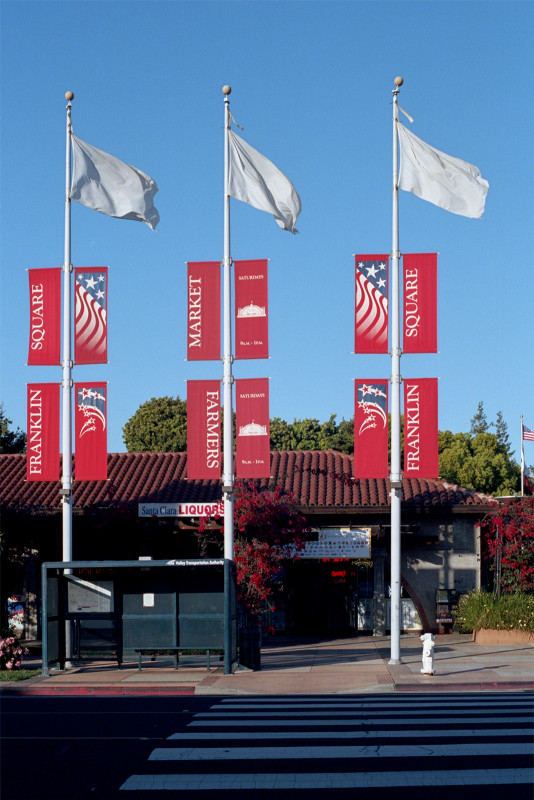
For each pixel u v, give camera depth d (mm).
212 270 21969
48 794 9141
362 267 21766
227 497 21578
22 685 18750
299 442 71250
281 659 23078
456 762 10367
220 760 10633
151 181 22453
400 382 21688
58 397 22031
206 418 21797
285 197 22109
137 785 9461
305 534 28344
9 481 31953
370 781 9500
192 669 21312
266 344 21484
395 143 22078
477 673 19547
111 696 17656
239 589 23797
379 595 29188
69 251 22000
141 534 28859
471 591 28547
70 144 22172
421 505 28891
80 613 21141
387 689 17875
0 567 27906
